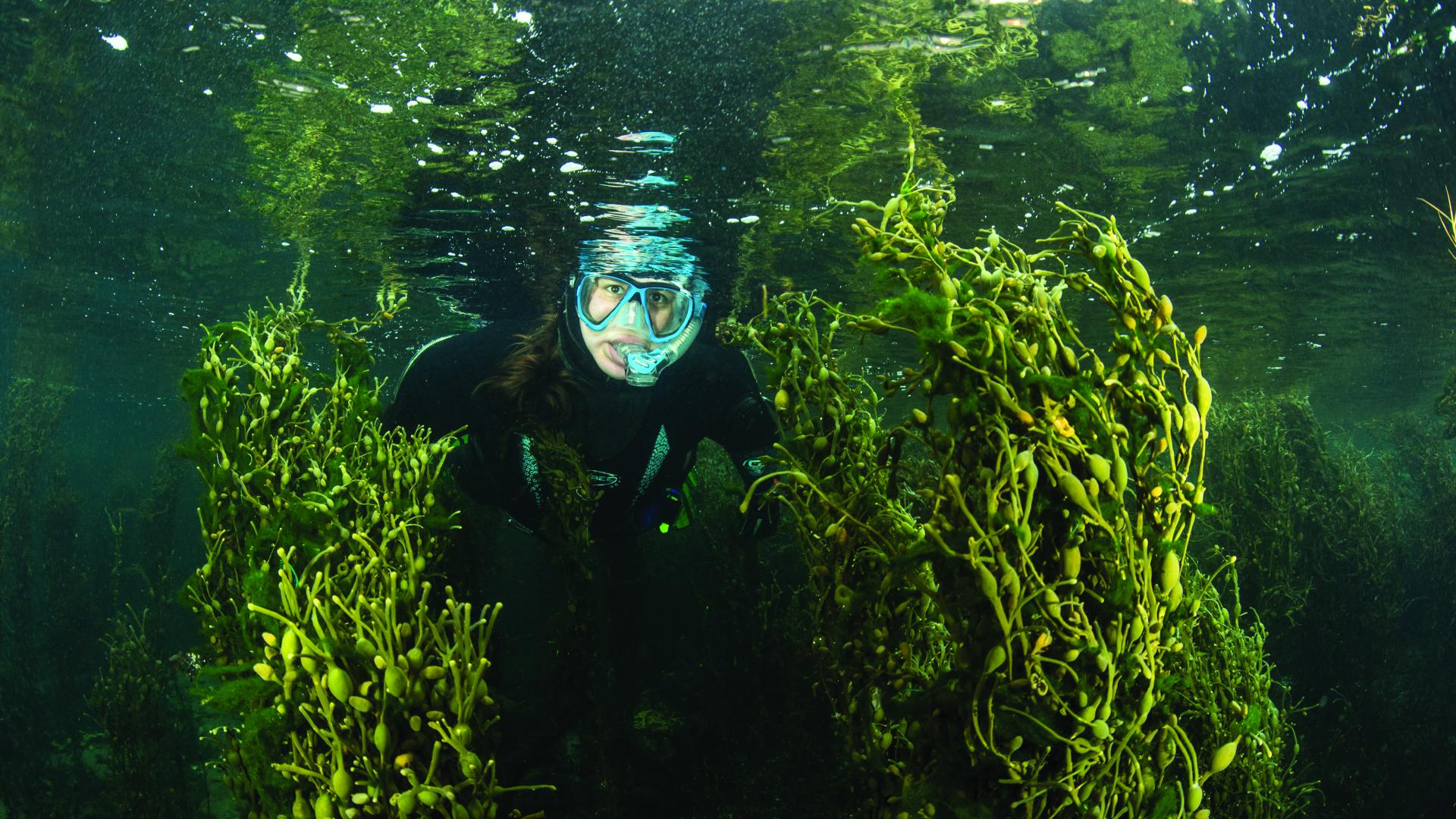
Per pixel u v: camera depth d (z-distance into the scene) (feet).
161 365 76.54
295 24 19.85
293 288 12.71
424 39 19.75
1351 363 63.46
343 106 23.25
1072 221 6.93
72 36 21.70
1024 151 25.13
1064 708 6.28
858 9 18.26
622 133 23.34
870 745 8.54
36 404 41.50
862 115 22.63
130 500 51.42
